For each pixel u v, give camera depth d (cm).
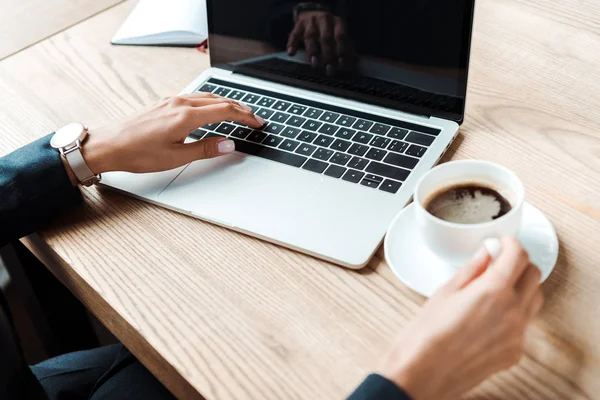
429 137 78
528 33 95
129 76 101
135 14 112
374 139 79
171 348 62
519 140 78
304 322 62
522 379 55
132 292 68
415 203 61
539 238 64
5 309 107
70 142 80
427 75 79
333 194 73
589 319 59
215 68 98
